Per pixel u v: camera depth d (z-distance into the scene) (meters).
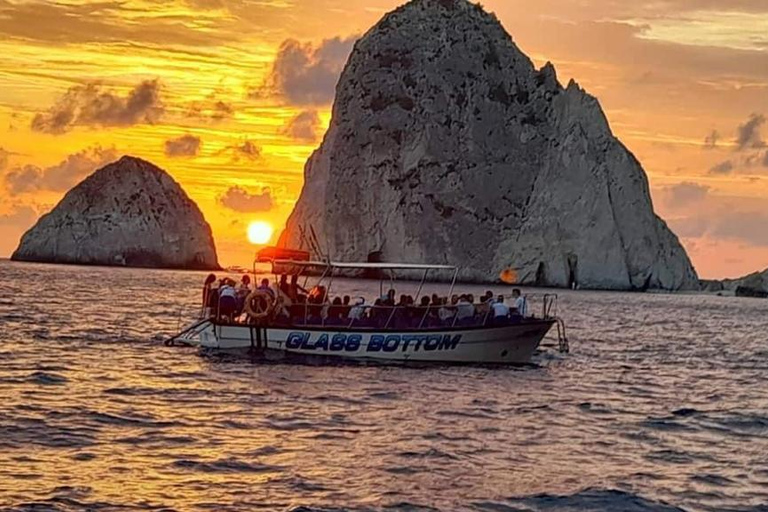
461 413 30.83
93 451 23.00
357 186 177.25
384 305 43.22
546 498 20.19
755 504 20.48
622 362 51.06
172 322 63.50
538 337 44.31
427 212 175.62
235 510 18.55
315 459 23.03
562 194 179.00
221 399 31.66
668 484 21.98
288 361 41.72
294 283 44.00
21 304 76.56
